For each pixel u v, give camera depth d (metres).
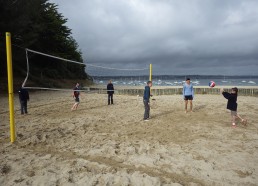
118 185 3.88
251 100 16.03
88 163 4.71
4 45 18.50
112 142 6.06
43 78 28.25
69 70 39.84
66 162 4.77
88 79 46.56
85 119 9.07
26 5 20.06
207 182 3.99
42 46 31.00
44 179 4.04
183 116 9.83
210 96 20.09
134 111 11.22
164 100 15.84
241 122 8.55
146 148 5.61
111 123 8.44
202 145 5.88
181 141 6.22
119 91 23.02
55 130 7.23
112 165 4.66
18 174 4.23
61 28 35.94
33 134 6.74
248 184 3.93
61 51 36.59
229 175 4.23
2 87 20.42
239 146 5.80
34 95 19.28
